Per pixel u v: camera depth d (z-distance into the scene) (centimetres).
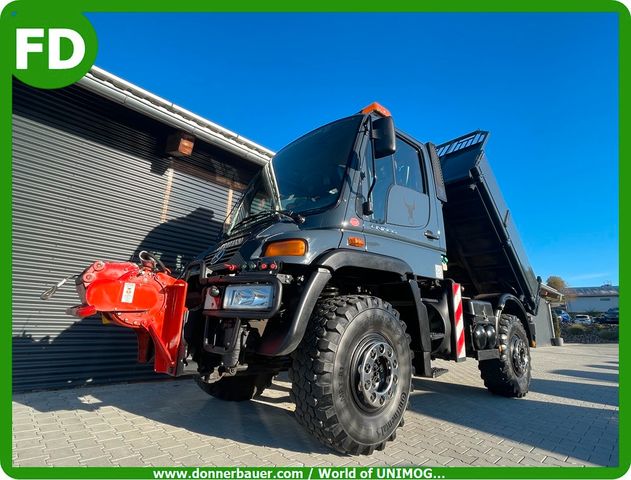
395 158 411
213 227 668
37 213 486
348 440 269
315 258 290
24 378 460
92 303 287
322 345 271
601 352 1455
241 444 307
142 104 528
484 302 505
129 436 322
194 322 319
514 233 571
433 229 432
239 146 650
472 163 518
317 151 394
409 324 368
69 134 519
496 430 365
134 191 575
